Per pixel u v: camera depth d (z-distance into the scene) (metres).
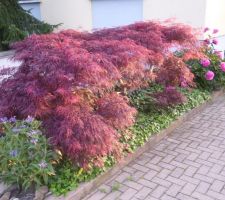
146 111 4.22
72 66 2.72
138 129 3.77
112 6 7.08
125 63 3.03
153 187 2.91
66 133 2.61
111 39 3.74
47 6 8.23
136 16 6.80
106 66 2.81
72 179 2.79
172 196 2.77
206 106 5.06
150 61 3.49
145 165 3.29
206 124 4.35
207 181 2.99
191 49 4.39
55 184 2.72
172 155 3.50
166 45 3.76
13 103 2.88
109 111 2.91
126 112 2.96
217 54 5.72
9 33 6.68
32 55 3.04
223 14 7.07
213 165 3.28
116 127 2.97
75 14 7.72
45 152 2.64
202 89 5.45
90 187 2.83
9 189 2.71
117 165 3.15
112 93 3.26
